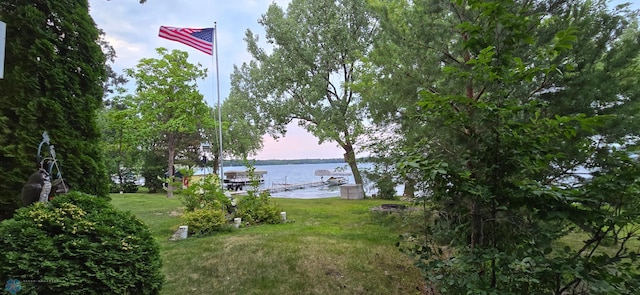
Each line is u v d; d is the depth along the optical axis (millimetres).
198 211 6570
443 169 1818
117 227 2645
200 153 22000
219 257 4527
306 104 14656
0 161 3328
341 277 3889
